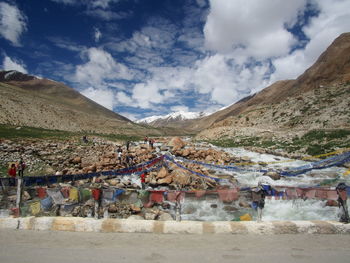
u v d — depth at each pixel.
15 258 4.96
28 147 21.61
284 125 54.56
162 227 6.53
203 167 20.08
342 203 6.90
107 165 18.27
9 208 7.35
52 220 6.73
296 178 17.14
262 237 6.22
